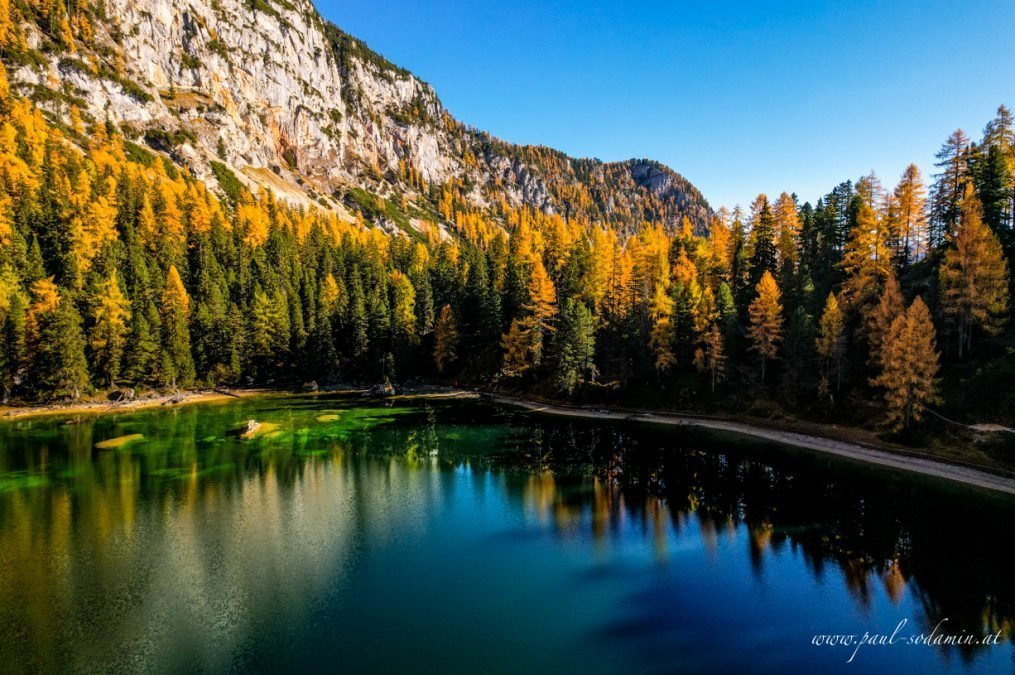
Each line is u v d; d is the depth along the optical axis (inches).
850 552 1200.2
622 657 831.7
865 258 2472.9
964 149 2479.1
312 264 4972.9
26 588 1045.8
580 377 3009.4
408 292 4434.1
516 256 4308.6
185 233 4547.2
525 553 1203.2
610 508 1485.0
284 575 1099.9
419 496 1579.7
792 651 848.3
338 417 2741.1
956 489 1581.0
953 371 2023.9
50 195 3742.6
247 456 1990.7
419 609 971.9
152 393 3250.5
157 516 1412.4
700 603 994.1
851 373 2346.2
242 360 3801.7
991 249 1958.7
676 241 3747.5
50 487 1626.5
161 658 831.1
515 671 795.4
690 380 2822.3
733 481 1713.8
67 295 3014.3
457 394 3545.8
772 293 2524.6
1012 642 873.5
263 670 800.9
